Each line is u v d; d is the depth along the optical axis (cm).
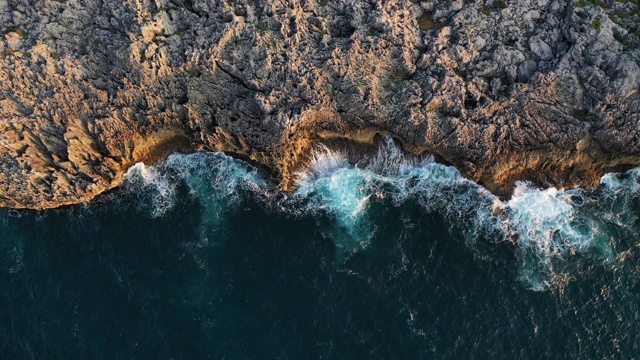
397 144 5281
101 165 5059
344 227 4928
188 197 5075
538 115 5088
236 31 5134
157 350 4319
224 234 4881
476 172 5097
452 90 5094
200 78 5131
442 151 5159
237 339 4372
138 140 5191
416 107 5109
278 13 5259
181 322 4447
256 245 4825
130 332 4397
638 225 4962
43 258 4769
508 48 5212
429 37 5309
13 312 4509
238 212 5000
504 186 5119
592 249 4834
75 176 5025
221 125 5159
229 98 5159
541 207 5041
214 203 5047
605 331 4453
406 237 4878
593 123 5081
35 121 4972
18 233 4891
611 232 4922
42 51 5006
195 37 5125
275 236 4872
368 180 5175
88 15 5144
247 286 4616
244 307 4519
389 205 5047
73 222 4944
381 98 5159
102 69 5097
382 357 4306
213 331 4406
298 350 4325
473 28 5312
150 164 5241
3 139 4897
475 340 4388
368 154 5266
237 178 5172
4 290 4612
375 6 5325
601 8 5241
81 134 5078
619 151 5112
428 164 5225
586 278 4694
